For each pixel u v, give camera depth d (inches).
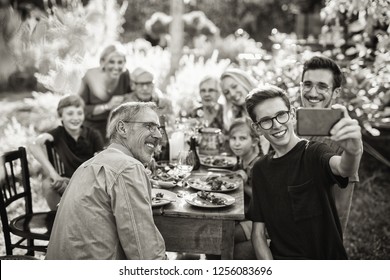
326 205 86.0
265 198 93.4
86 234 81.5
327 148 86.9
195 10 646.5
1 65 253.3
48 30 254.8
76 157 152.4
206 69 294.0
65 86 252.7
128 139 90.3
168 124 171.6
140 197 81.8
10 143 217.9
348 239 166.1
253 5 650.2
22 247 118.1
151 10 633.6
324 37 206.8
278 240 92.8
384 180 212.1
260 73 201.3
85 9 323.0
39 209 181.8
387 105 193.8
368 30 171.5
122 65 204.5
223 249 99.7
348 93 181.9
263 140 139.6
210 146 160.7
